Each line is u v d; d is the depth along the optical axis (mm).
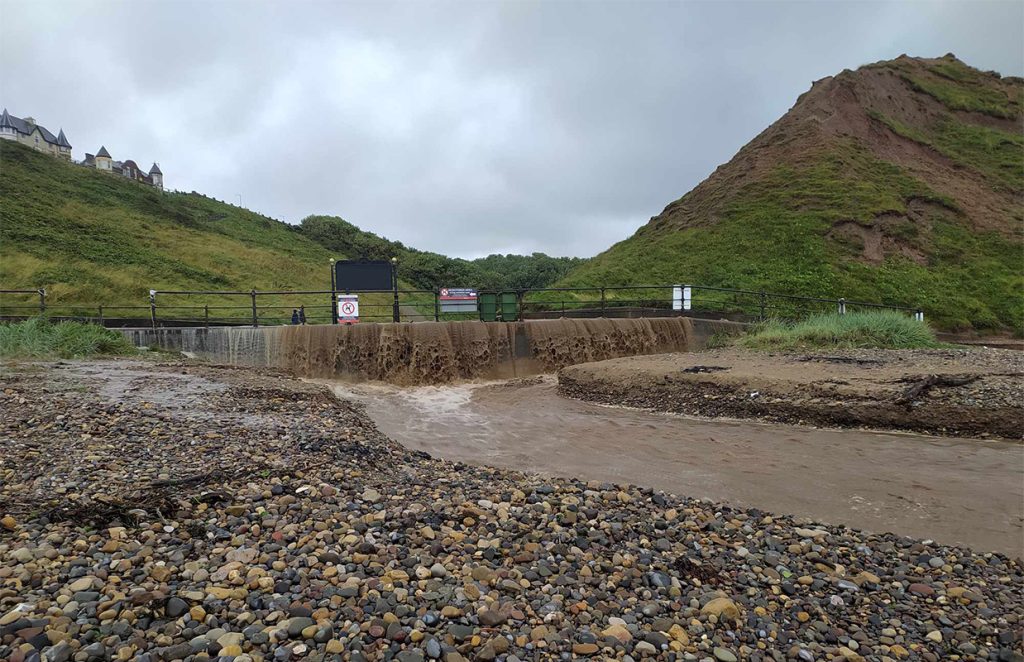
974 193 33812
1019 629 3209
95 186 57188
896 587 3688
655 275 29266
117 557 3189
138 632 2539
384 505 4367
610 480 5883
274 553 3426
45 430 5414
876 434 7828
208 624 2664
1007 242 29234
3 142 56188
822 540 4344
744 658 2816
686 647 2838
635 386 10617
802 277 25891
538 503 4641
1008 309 24531
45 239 38438
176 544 3443
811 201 31516
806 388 8906
